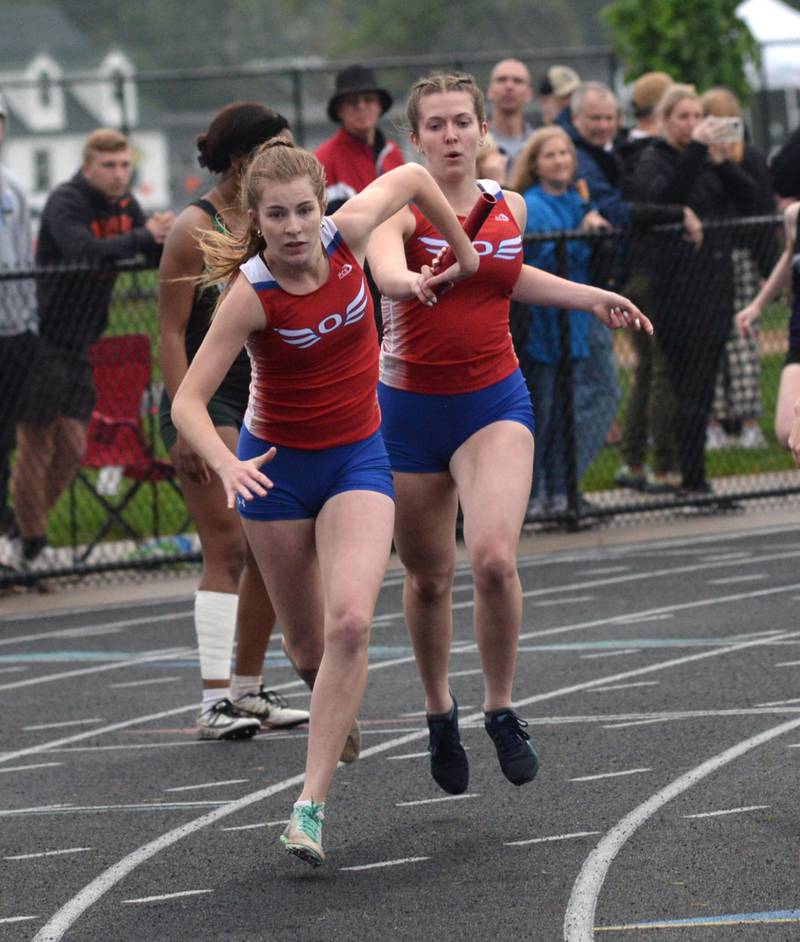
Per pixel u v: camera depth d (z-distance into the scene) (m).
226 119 18.98
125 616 27.61
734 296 32.66
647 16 54.06
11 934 13.74
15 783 18.36
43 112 183.12
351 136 32.03
